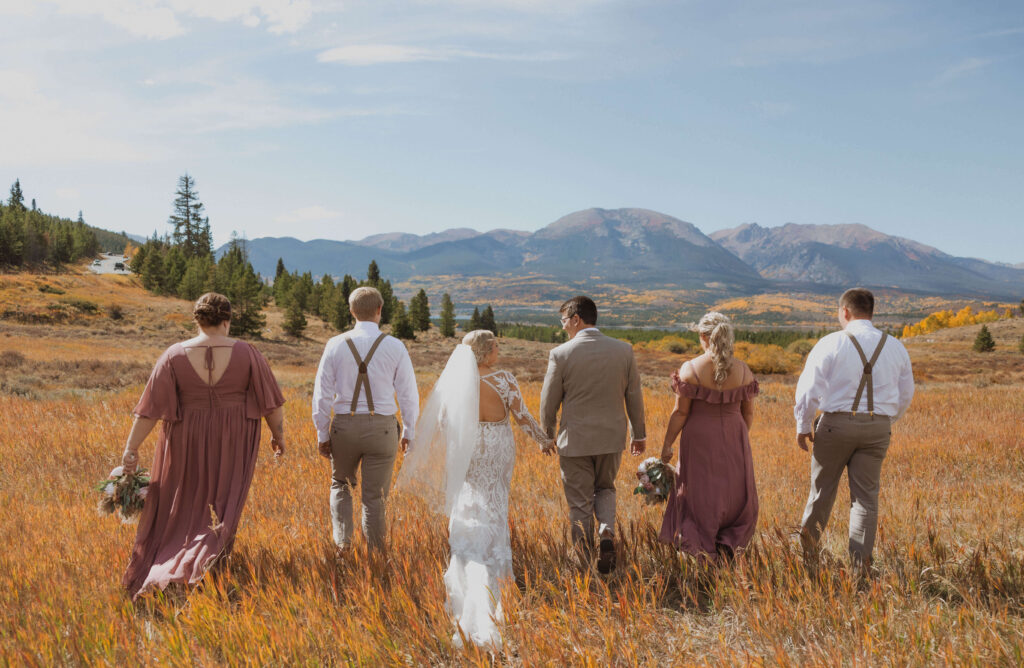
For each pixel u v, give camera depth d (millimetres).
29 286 90312
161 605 3248
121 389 19875
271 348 68250
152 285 112750
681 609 3387
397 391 4145
